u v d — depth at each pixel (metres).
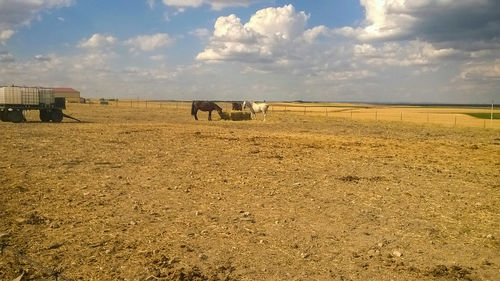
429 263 6.37
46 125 30.91
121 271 5.82
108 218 8.23
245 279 5.67
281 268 6.07
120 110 64.50
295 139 24.59
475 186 12.23
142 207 9.09
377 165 15.72
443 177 13.64
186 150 18.44
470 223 8.45
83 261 6.12
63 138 21.77
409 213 9.12
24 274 5.64
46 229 7.47
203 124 36.69
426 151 20.59
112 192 10.33
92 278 5.59
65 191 10.24
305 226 8.05
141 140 21.89
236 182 11.91
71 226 7.66
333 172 14.02
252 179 12.40
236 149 19.28
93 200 9.52
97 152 16.98
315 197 10.39
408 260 6.47
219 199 9.94
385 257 6.57
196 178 12.33
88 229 7.54
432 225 8.29
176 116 50.34
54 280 5.50
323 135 28.30
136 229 7.62
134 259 6.25
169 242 7.00
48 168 13.09
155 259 6.23
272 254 6.59
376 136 29.00
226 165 14.80
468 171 15.00
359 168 14.94
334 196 10.54
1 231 7.25
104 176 12.21
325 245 7.05
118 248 6.66
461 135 32.44
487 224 8.40
